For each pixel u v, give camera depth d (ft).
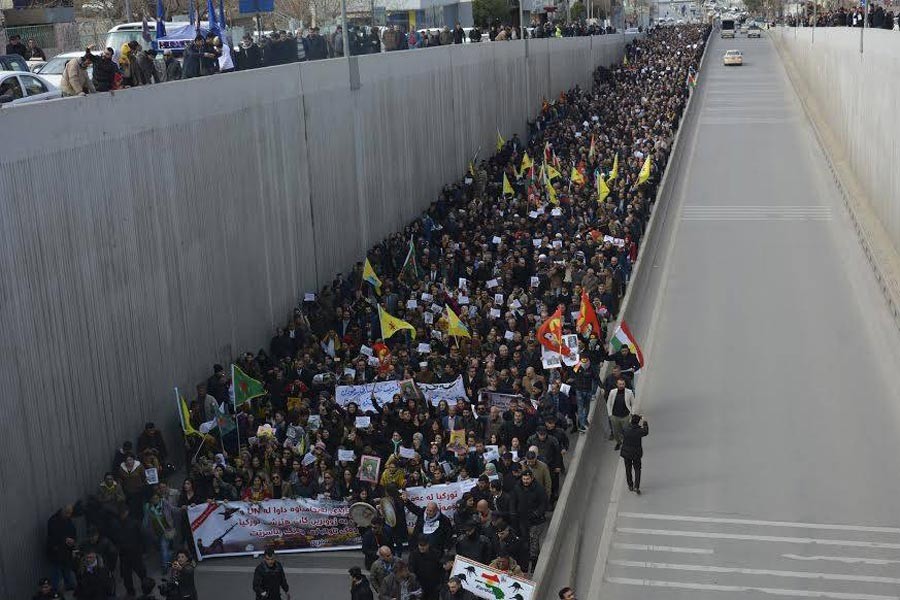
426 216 126.52
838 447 75.82
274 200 93.86
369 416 70.95
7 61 89.30
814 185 156.56
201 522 63.77
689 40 378.94
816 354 93.25
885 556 61.21
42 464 61.26
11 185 59.21
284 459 66.23
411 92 132.57
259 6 100.63
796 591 57.98
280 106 94.79
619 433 75.66
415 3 222.89
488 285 96.27
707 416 82.23
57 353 63.00
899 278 106.42
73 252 64.90
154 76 79.15
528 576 58.54
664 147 165.99
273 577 54.75
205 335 81.82
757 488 70.54
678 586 59.36
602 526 66.80
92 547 58.13
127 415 70.69
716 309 106.22
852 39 162.40
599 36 291.58
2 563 57.36
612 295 98.37
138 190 72.28
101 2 145.28
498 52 180.04
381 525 59.93
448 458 66.03
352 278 105.81
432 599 56.39
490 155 175.32
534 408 71.67
